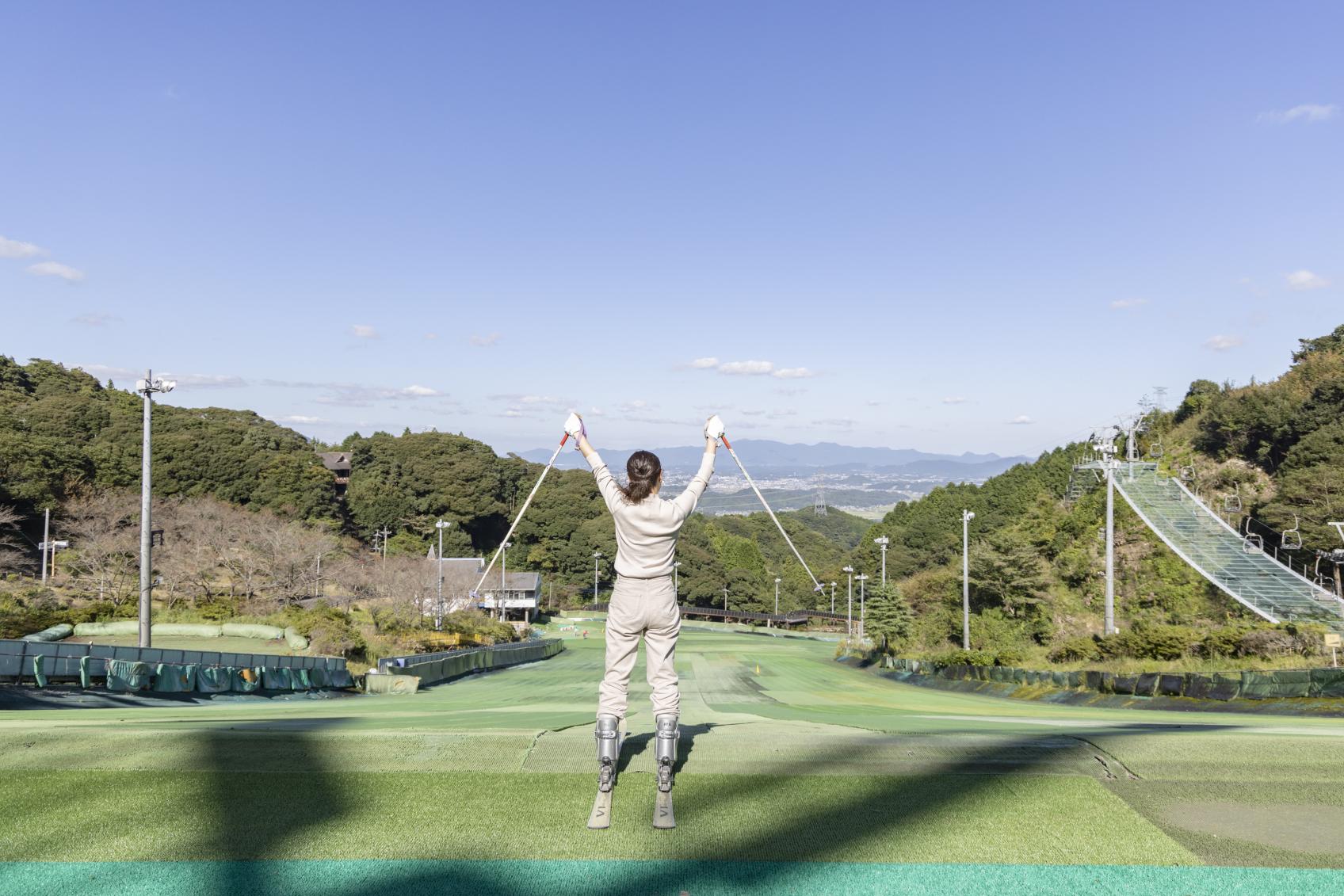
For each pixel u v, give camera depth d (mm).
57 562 48188
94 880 3115
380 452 116375
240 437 90688
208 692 18859
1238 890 3088
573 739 4941
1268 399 52250
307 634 32219
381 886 3066
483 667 39875
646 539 3857
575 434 4195
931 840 3520
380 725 7648
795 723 6090
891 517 114188
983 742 4910
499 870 3203
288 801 3938
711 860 3295
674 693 3832
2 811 3799
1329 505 38719
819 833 3576
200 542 43625
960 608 46312
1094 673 22656
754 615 111188
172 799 3949
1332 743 4797
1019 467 92375
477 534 114625
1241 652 24500
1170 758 4539
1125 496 46750
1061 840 3533
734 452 4547
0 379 81562
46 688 15578
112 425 80188
